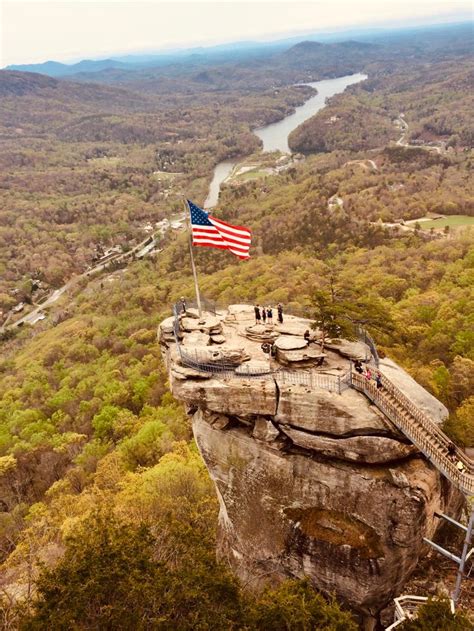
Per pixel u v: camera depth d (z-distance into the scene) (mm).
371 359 29281
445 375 53500
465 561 24922
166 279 170500
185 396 29156
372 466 25859
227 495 31391
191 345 31625
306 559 27484
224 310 39000
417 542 25422
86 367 108812
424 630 20906
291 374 28031
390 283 102625
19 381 111250
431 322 74438
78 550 22891
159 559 26141
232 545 32469
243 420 29141
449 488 27578
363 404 25984
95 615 19422
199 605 20109
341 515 26828
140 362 98562
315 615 21594
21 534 44594
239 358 29906
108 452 63562
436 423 26109
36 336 154625
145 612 19781
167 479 44375
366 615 26750
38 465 66250
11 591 32781
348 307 30031
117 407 76875
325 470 26891
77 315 161000
